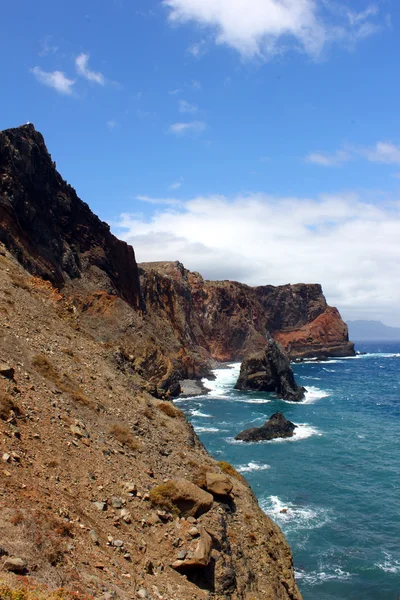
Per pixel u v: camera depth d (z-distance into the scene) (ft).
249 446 158.61
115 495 46.16
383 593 75.92
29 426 47.14
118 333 214.69
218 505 56.85
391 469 135.13
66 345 79.92
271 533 63.57
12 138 200.44
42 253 201.67
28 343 68.90
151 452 62.75
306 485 121.19
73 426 53.57
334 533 94.99
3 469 36.76
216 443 161.17
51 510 35.65
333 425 193.98
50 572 28.37
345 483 123.03
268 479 124.98
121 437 61.05
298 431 180.55
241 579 48.08
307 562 84.69
